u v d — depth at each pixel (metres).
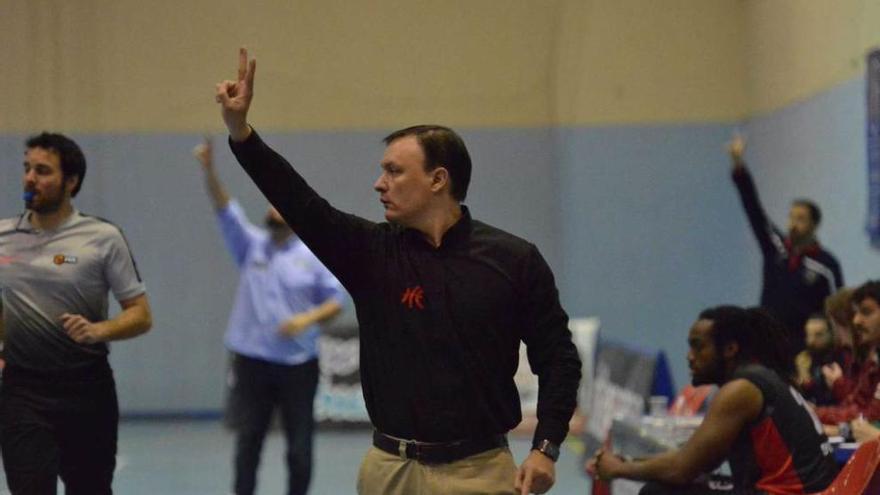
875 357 13.20
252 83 7.60
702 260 28.58
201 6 28.66
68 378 10.73
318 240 7.77
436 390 7.73
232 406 16.75
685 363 28.64
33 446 10.54
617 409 21.44
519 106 28.89
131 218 28.69
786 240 18.36
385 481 7.85
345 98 28.91
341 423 26.62
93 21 28.50
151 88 28.64
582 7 28.70
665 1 28.55
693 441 10.52
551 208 28.92
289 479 16.50
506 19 28.83
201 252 28.80
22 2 28.41
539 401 7.87
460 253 7.82
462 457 7.76
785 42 25.09
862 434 11.45
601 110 28.72
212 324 28.84
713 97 28.53
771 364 10.91
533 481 7.59
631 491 12.23
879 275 19.88
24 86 28.39
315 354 16.70
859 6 20.67
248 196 28.75
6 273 10.64
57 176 10.66
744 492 10.45
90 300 10.85
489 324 7.75
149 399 28.77
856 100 20.88
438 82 28.91
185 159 28.70
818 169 23.09
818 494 9.91
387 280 7.82
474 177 28.94
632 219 28.70
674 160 28.59
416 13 28.83
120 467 21.89
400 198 7.79
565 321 7.99
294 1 28.75
